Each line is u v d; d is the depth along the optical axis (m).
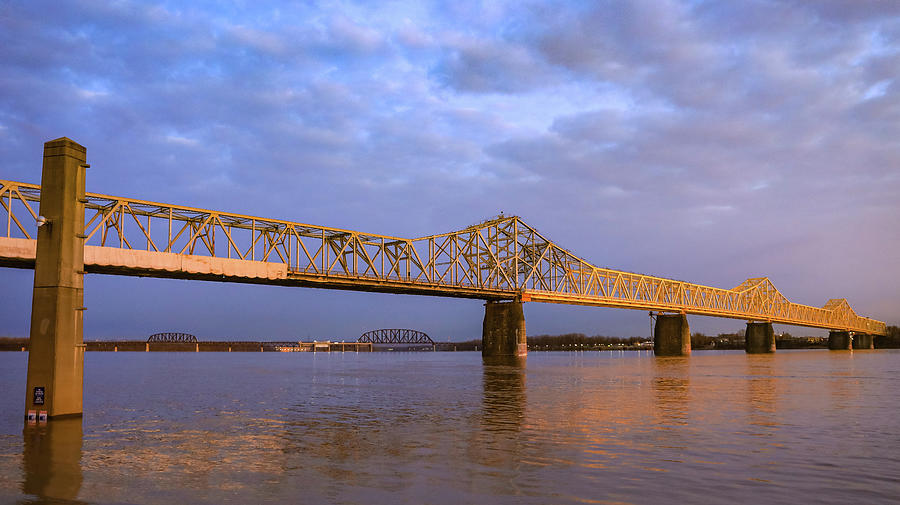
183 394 59.38
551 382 72.69
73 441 30.05
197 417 40.03
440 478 22.08
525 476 22.28
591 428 33.78
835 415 39.25
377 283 112.44
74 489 20.81
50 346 36.06
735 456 25.73
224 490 20.59
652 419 37.50
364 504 18.89
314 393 60.00
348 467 23.91
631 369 108.56
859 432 32.12
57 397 36.28
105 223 73.56
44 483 21.62
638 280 190.62
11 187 61.28
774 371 98.44
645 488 20.62
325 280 101.62
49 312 36.25
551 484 21.14
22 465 24.52
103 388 68.62
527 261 156.88
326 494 20.05
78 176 37.69
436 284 126.44
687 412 41.03
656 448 27.58
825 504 18.86
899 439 30.00
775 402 47.47
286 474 22.81
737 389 60.47
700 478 21.94
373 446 28.45
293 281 98.94
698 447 27.80
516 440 29.88
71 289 37.16
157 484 21.42
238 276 84.81
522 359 146.38
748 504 18.83
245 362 199.62
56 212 36.62
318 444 29.14
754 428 33.59
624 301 177.88
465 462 24.73
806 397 51.62
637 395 54.09
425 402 49.34
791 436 30.89
